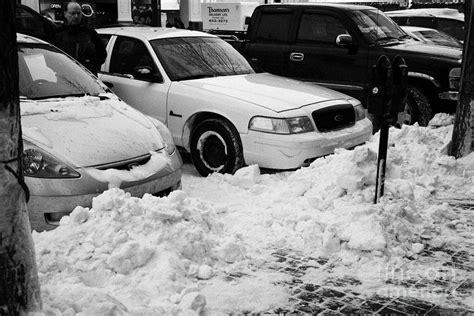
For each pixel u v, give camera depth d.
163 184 5.04
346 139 6.64
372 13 9.49
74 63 6.23
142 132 5.29
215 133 6.55
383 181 4.96
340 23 8.95
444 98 8.34
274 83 7.29
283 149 6.12
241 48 9.82
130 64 7.50
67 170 4.48
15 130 2.71
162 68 7.14
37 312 2.86
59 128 4.85
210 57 7.70
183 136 6.87
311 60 9.06
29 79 5.59
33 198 4.38
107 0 16.84
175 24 19.92
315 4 9.42
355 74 8.70
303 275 4.02
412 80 8.59
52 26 9.12
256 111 6.29
